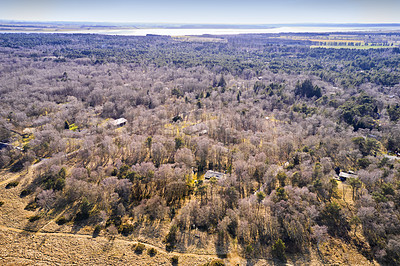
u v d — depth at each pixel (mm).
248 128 178875
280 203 95188
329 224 91812
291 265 79312
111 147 135500
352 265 77938
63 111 192250
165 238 89188
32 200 105312
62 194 108250
